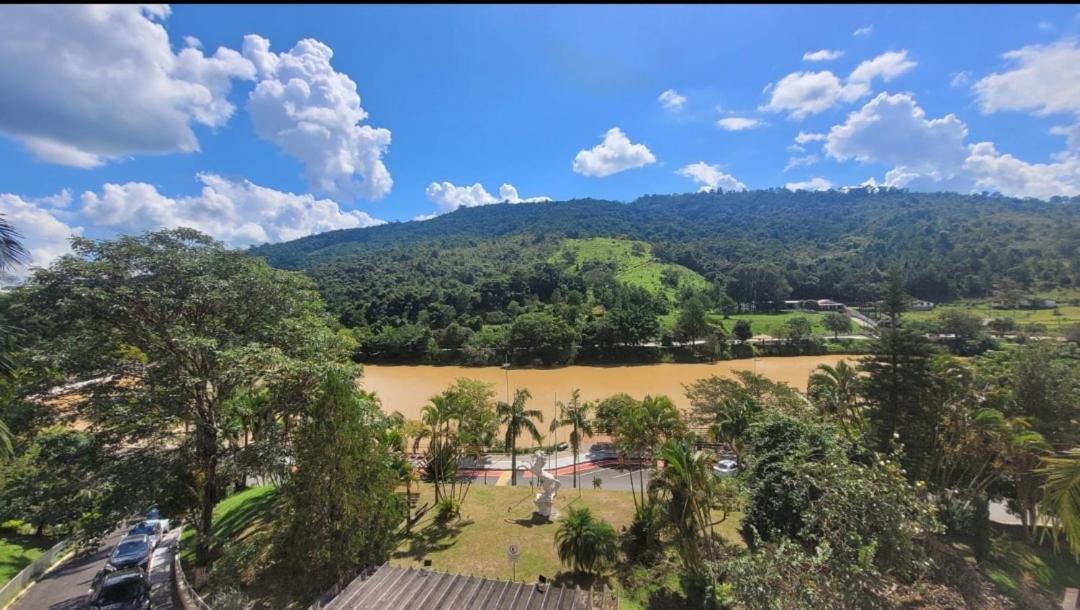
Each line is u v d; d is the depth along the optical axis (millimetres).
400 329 116312
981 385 34000
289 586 22000
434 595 17656
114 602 20766
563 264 191125
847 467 16359
